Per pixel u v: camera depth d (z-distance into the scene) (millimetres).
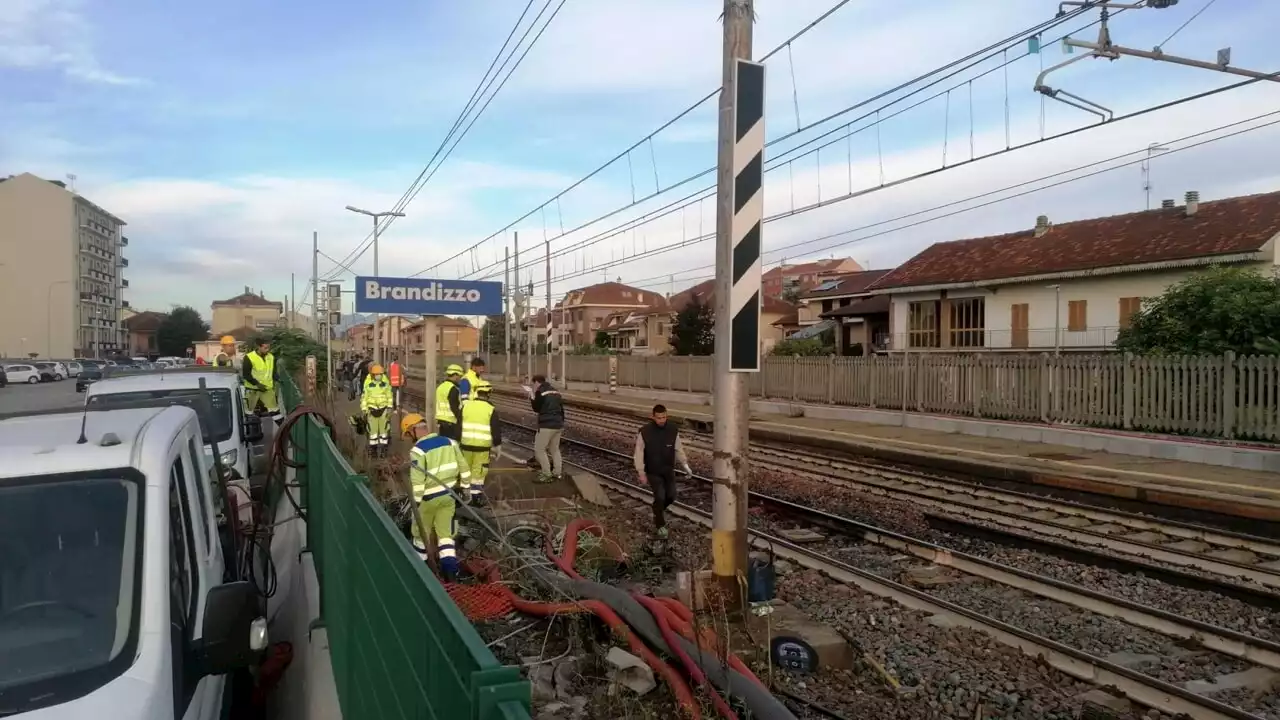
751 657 6316
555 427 13922
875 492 14055
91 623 3240
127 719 2941
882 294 36281
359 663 4297
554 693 5676
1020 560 9523
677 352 51781
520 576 7797
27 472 3531
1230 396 16422
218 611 3525
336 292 28875
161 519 3559
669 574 8984
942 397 23172
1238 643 6535
